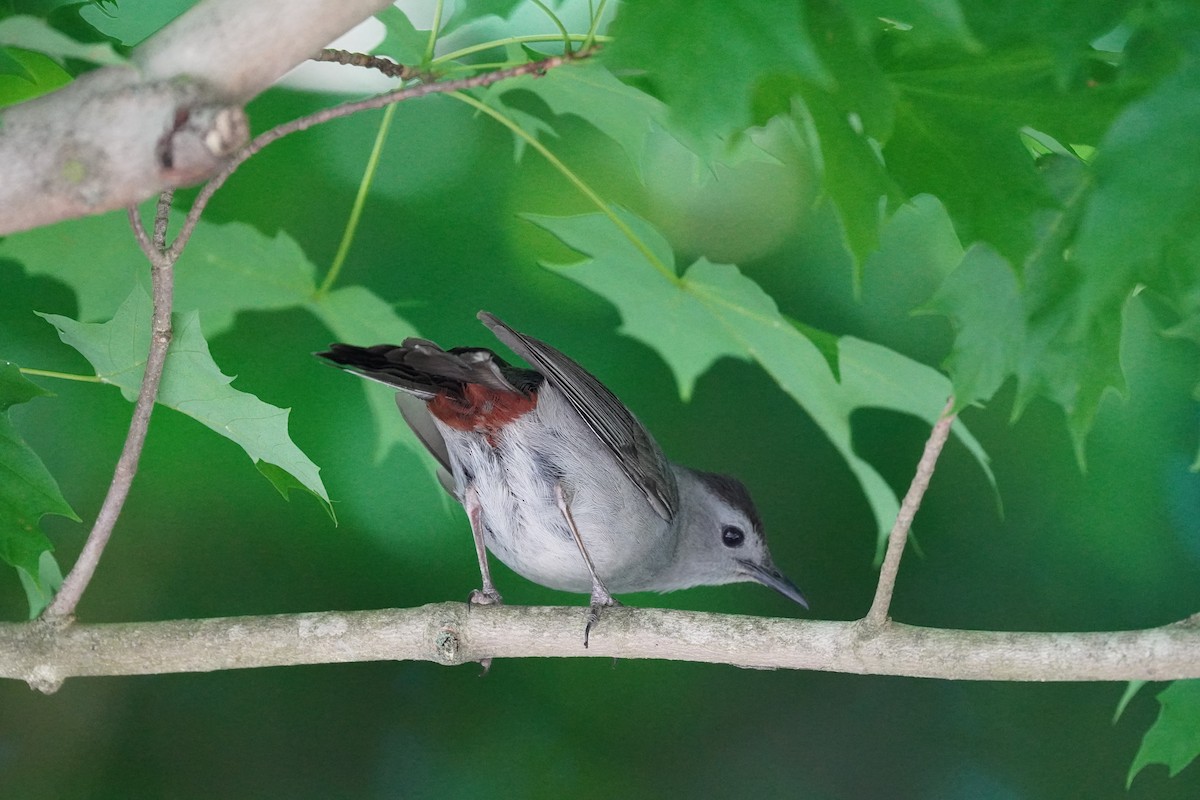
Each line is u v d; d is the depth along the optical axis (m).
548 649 7.93
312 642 7.88
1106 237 5.17
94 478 12.38
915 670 7.29
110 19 10.20
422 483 12.71
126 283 9.49
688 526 10.74
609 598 8.81
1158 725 8.29
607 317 13.51
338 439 12.48
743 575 11.02
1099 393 6.16
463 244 13.25
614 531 9.48
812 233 13.77
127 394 7.69
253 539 12.68
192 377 7.59
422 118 13.25
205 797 12.48
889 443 13.81
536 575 9.80
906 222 13.34
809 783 13.30
